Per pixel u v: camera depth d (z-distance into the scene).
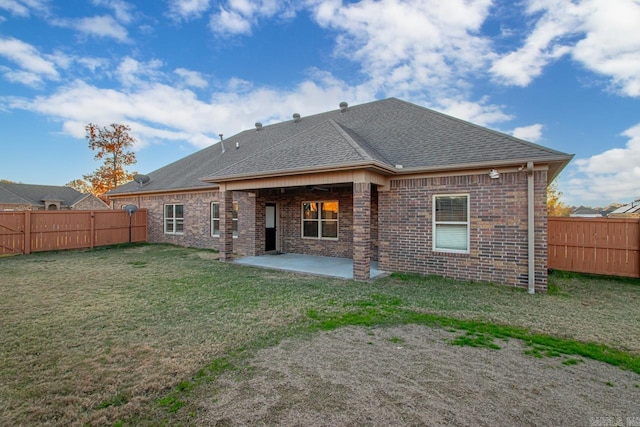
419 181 8.49
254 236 12.35
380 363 3.63
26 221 12.93
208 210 14.59
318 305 5.87
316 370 3.45
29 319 5.10
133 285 7.49
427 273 8.41
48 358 3.74
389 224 8.95
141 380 3.24
